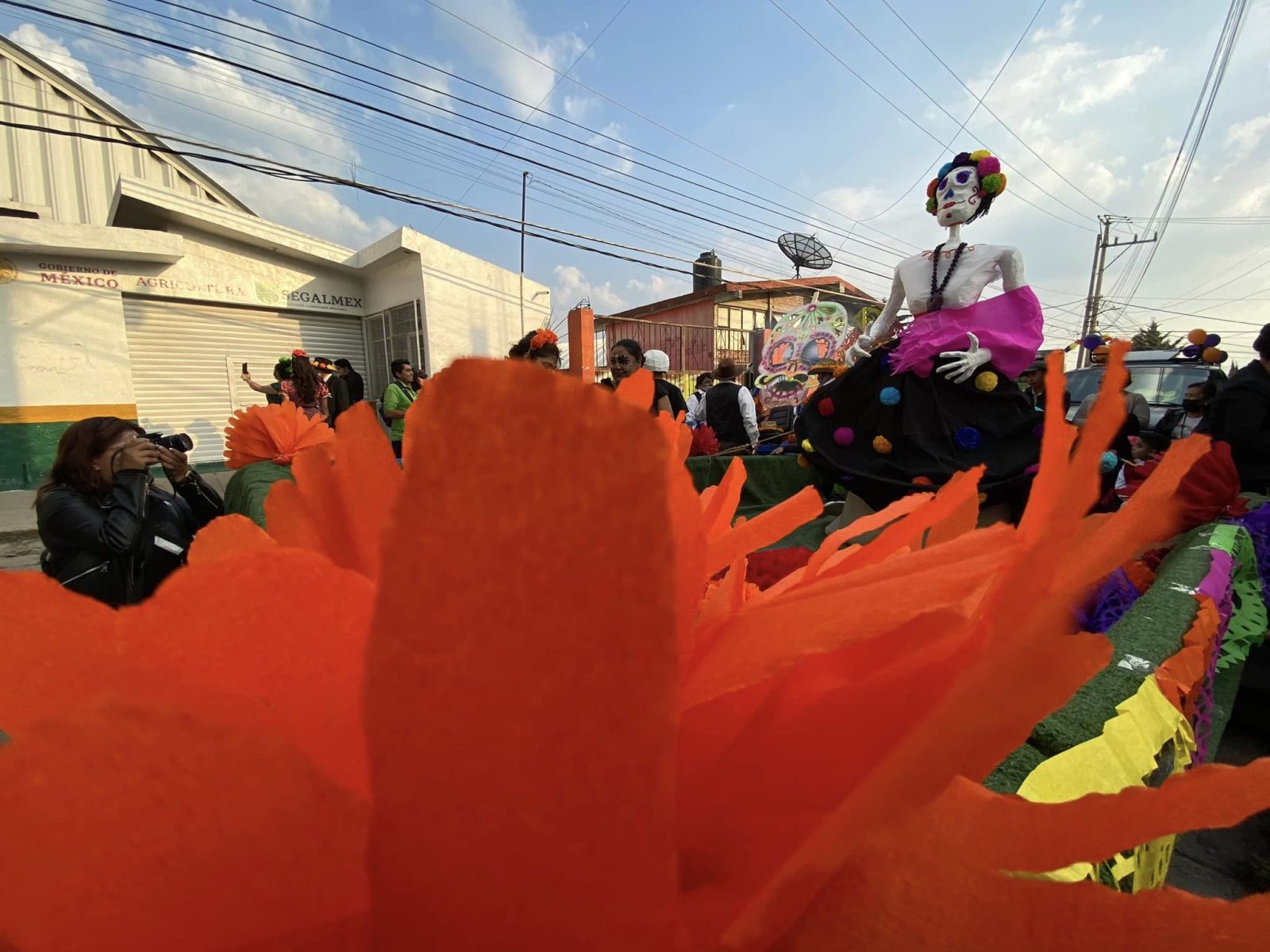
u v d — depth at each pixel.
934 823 0.21
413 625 0.14
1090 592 0.19
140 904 0.16
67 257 8.44
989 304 2.34
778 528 0.33
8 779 0.15
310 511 0.31
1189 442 0.21
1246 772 0.21
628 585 0.13
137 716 0.16
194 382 9.91
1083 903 0.20
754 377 10.11
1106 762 0.68
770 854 0.21
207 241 9.91
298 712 0.21
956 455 2.28
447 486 0.13
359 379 7.29
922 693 0.21
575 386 0.13
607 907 0.15
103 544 1.85
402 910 0.16
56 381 8.39
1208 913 0.20
